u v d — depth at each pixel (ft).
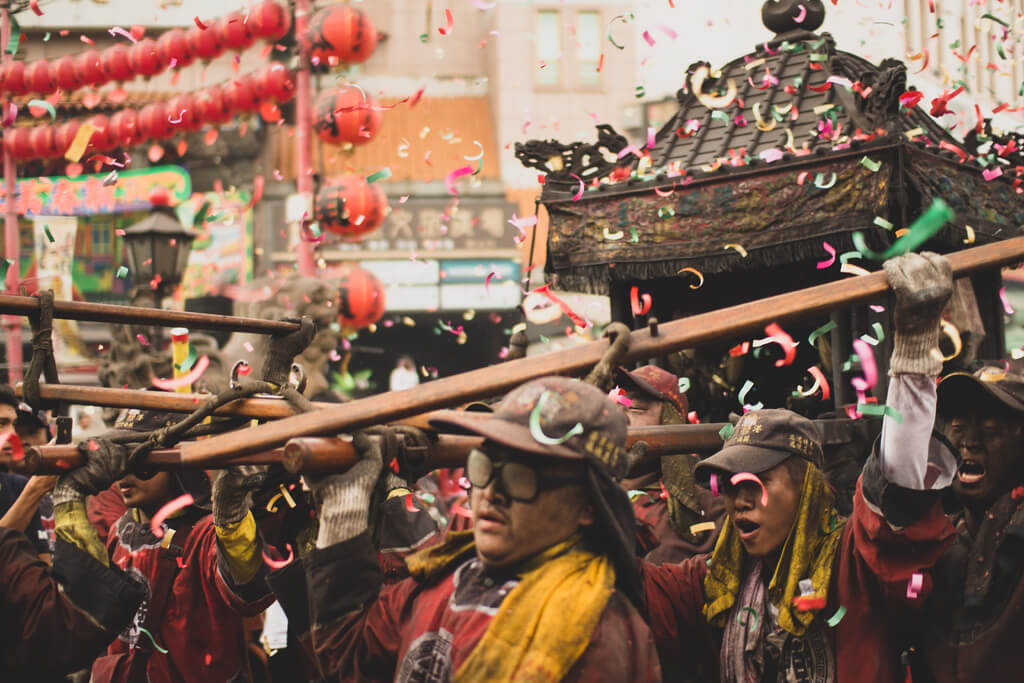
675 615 8.31
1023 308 25.31
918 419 6.85
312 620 7.14
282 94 35.29
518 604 6.24
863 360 7.71
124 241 26.68
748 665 7.89
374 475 6.99
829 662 7.66
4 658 7.97
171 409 7.88
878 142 10.16
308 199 43.19
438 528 10.40
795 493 7.84
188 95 35.24
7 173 40.04
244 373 8.18
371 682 7.10
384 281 61.26
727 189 11.03
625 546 6.33
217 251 59.57
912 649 7.85
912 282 6.64
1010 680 7.41
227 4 58.44
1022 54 19.79
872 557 7.27
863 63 12.35
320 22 38.06
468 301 61.57
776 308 6.80
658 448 8.75
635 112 50.01
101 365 27.27
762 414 8.08
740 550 8.08
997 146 11.51
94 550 7.81
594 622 6.14
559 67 62.85
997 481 8.02
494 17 63.62
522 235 11.68
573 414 6.30
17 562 8.10
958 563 7.89
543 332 31.99
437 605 6.75
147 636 9.80
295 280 31.12
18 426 12.04
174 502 8.52
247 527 8.68
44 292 7.63
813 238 10.50
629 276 11.60
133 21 58.23
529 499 6.32
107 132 35.78
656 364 12.85
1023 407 7.89
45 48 58.18
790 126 11.62
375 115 38.60
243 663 9.95
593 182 12.19
